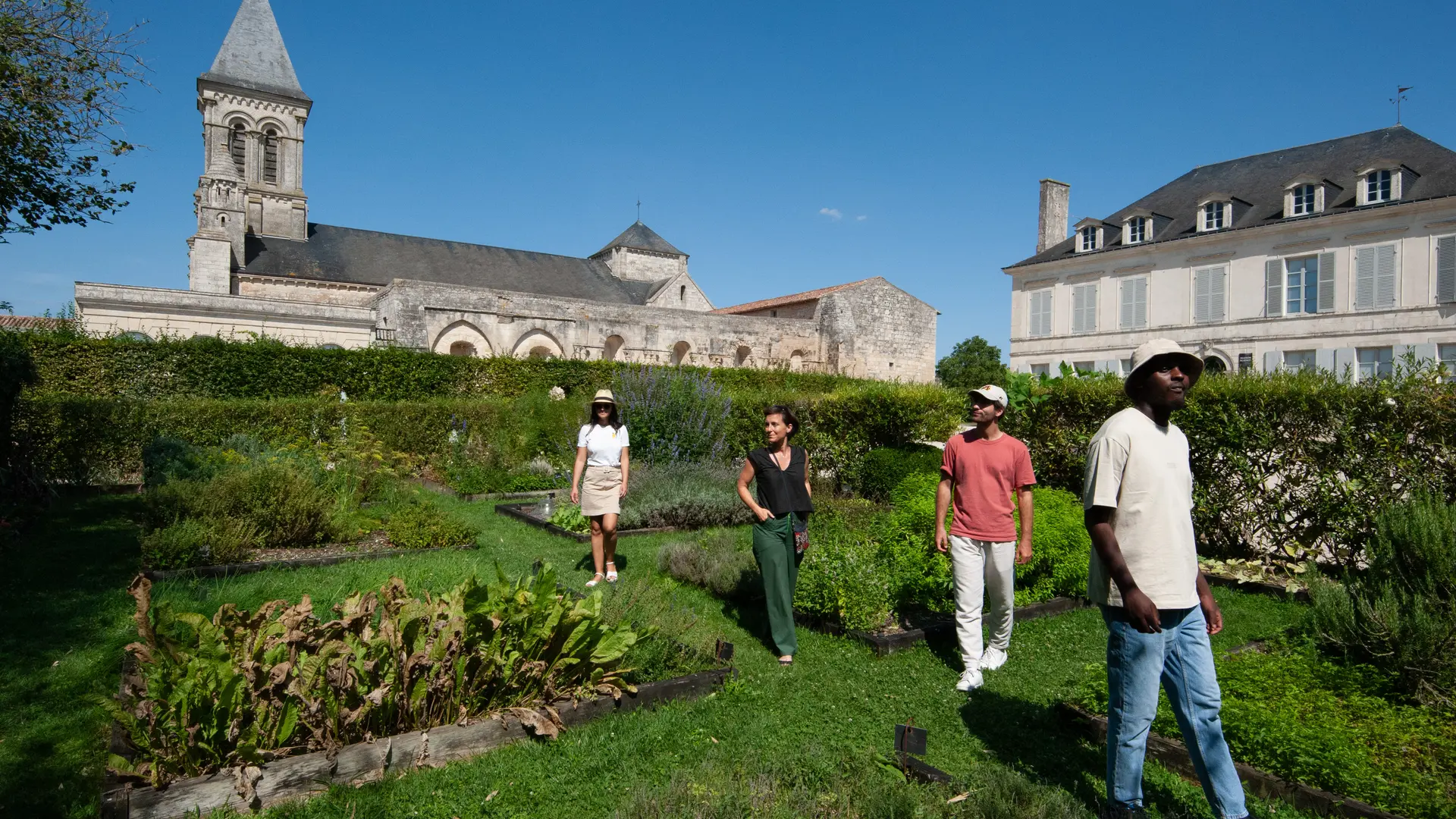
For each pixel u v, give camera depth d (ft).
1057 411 31.55
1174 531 9.64
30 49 26.89
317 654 11.22
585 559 25.25
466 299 104.17
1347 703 13.29
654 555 26.58
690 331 125.59
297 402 47.88
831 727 13.30
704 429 43.42
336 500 30.32
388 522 28.53
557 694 13.14
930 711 14.28
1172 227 107.04
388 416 49.80
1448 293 82.38
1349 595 16.44
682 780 10.66
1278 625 19.97
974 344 185.16
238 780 10.09
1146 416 10.02
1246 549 26.35
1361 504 23.27
